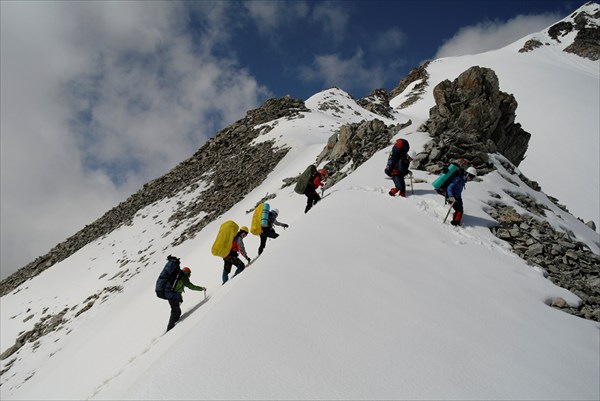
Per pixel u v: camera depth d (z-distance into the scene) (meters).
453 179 9.84
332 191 13.12
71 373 13.51
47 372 17.66
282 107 67.12
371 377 3.88
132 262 34.56
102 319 22.55
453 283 6.56
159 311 13.67
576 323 6.33
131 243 40.31
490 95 18.66
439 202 10.89
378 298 5.50
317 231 8.20
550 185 53.38
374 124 21.53
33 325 30.45
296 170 30.83
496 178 13.53
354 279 6.01
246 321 4.71
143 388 3.70
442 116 18.69
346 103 91.50
